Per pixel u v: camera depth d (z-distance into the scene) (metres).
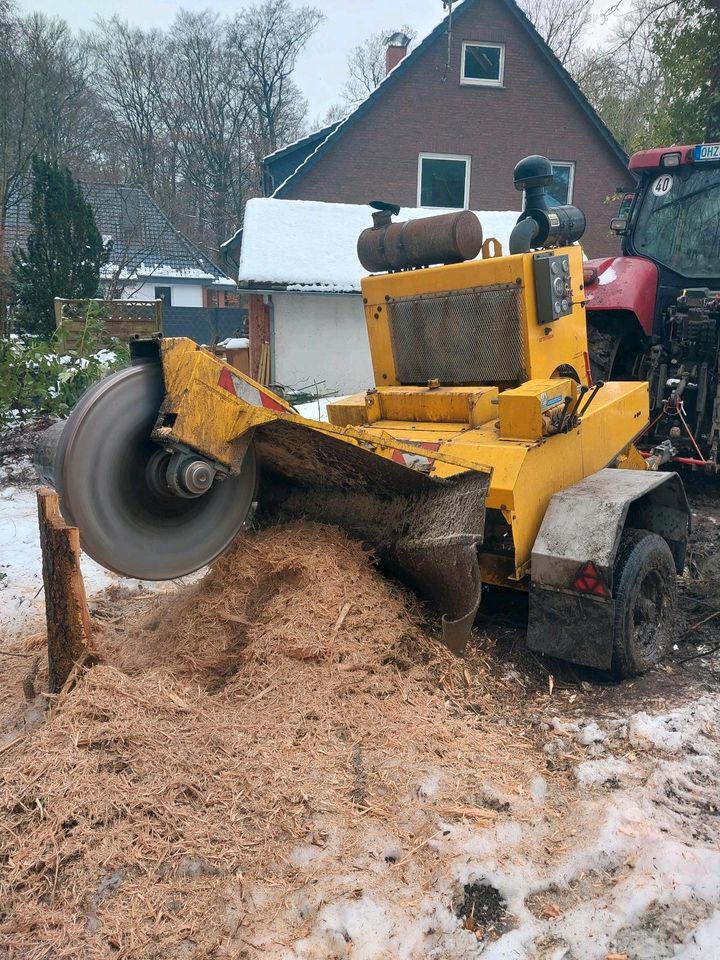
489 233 14.38
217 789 2.49
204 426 2.85
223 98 39.97
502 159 17.61
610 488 3.54
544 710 3.32
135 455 2.90
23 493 7.10
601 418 3.99
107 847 2.25
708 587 4.67
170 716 2.74
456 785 2.67
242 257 13.12
